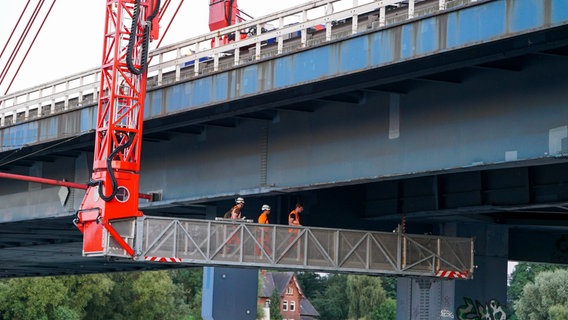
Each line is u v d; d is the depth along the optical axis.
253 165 41.16
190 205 46.31
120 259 40.25
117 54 43.91
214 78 39.69
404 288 46.16
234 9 52.78
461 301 43.78
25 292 111.44
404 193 42.28
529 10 28.28
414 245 40.03
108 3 45.12
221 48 39.75
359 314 184.25
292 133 39.53
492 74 32.19
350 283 185.75
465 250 40.78
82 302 117.88
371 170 35.97
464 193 39.44
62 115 48.69
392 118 35.44
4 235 67.69
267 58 37.09
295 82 35.88
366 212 43.94
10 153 53.47
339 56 34.22
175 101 41.66
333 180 37.41
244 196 42.09
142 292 125.75
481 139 32.31
